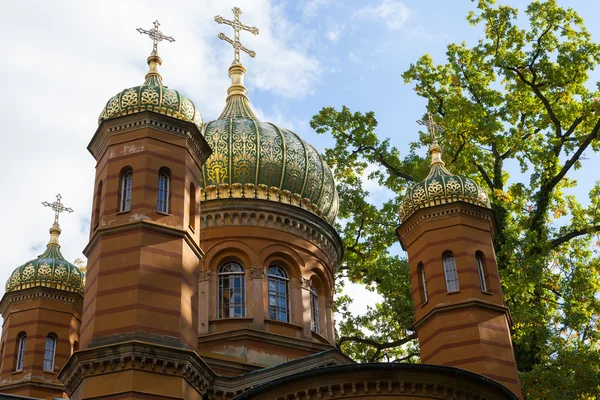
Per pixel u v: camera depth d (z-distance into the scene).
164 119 26.38
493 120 37.78
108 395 21.77
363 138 41.25
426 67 41.31
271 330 29.67
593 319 35.72
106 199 25.05
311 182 33.06
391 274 37.84
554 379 30.83
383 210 40.59
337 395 22.17
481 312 27.72
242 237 31.00
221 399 24.06
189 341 23.59
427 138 40.25
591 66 38.91
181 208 25.25
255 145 32.31
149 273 23.64
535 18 39.91
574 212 39.38
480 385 23.14
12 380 32.91
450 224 29.39
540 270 33.97
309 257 31.92
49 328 34.12
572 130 38.66
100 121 26.77
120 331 22.72
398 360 39.72
